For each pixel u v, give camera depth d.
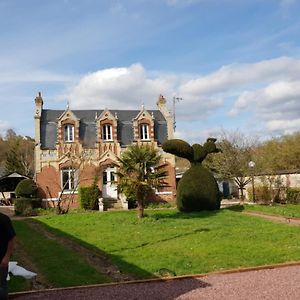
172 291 9.68
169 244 15.38
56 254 14.21
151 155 23.30
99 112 39.84
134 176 22.91
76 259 13.36
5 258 7.04
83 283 10.62
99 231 18.97
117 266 12.38
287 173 43.09
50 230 20.23
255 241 15.63
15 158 60.91
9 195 47.12
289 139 63.56
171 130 39.94
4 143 77.94
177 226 19.69
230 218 22.31
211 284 10.20
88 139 37.88
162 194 37.56
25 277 11.00
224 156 40.91
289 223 20.59
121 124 39.28
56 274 11.46
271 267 11.84
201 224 20.14
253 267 11.77
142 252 14.12
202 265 12.12
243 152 41.03
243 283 10.12
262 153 47.62
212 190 26.45
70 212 32.41
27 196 34.59
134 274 11.43
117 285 10.38
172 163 38.41
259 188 38.16
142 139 38.91
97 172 36.19
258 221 21.05
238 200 43.31
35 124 37.28
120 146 38.09
